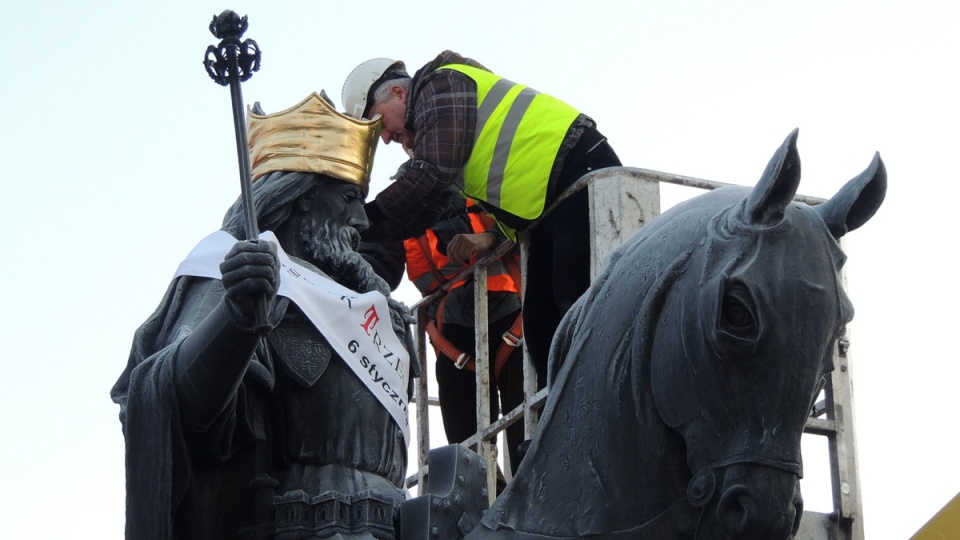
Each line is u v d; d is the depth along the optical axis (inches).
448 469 207.3
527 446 227.1
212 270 219.8
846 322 183.8
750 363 178.1
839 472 259.1
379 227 289.1
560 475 192.9
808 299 179.8
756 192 183.2
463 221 307.6
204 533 207.9
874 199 189.3
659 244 192.5
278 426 213.6
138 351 218.5
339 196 233.3
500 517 195.6
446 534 202.4
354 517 208.5
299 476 211.9
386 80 316.5
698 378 180.5
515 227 283.6
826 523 257.3
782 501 176.1
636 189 267.6
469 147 287.7
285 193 229.0
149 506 202.1
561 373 197.2
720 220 187.0
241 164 201.5
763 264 180.7
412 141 316.5
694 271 184.9
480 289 294.5
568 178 279.6
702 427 180.2
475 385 309.9
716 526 178.2
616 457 188.1
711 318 179.2
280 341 214.2
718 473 178.9
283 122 233.5
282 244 229.0
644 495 185.5
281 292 214.1
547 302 281.3
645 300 188.2
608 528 186.5
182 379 201.6
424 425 312.3
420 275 308.8
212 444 206.8
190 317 215.3
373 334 222.8
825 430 260.5
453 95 289.7
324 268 229.3
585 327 196.4
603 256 263.7
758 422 177.8
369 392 218.4
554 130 282.8
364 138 235.9
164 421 202.5
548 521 191.5
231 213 230.4
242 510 210.1
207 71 202.2
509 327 306.7
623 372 189.2
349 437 214.8
